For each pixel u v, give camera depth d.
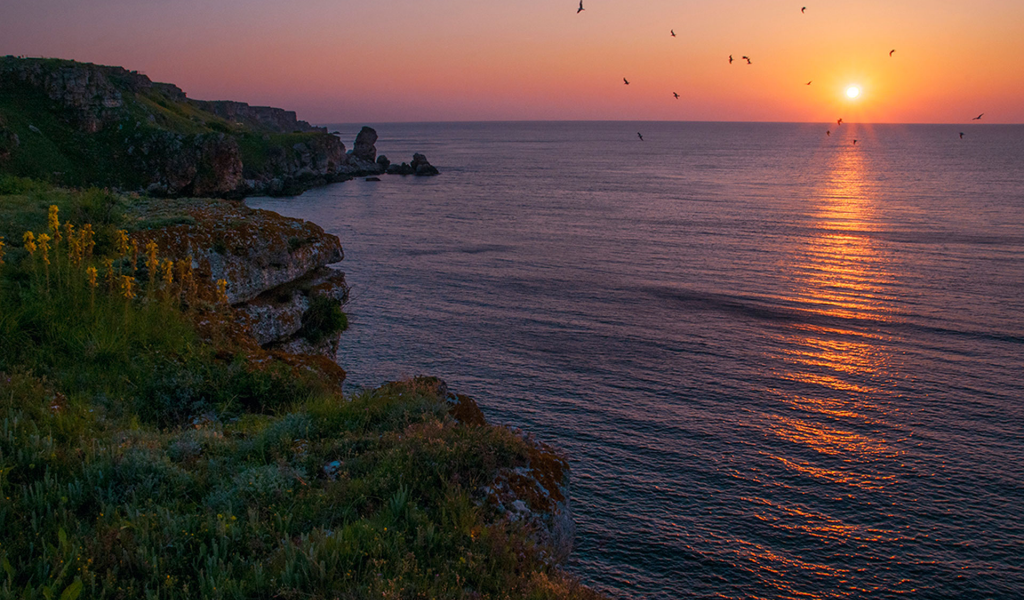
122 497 5.29
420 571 4.64
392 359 41.41
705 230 97.31
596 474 28.02
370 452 6.50
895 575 21.95
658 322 50.84
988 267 70.56
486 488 6.09
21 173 91.38
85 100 105.31
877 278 65.88
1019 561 22.55
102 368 8.74
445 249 80.44
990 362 42.22
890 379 39.38
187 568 4.43
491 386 37.53
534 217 109.25
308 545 4.55
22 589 3.86
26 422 6.22
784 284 63.56
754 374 40.16
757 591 21.14
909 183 169.12
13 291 9.59
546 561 5.46
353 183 160.12
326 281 17.33
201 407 8.44
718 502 26.08
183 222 14.48
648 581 21.48
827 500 26.22
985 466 28.95
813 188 158.38
